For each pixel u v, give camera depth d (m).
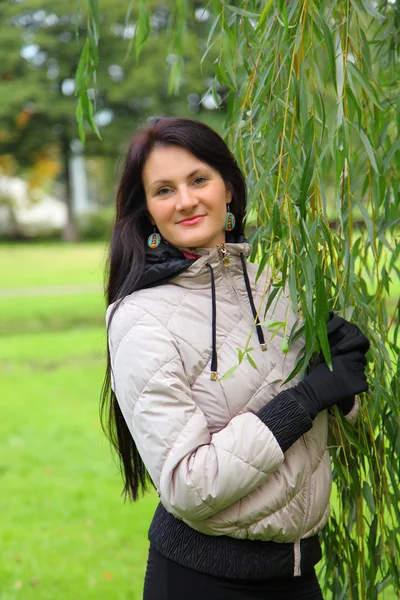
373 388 1.91
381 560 2.15
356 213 2.06
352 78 1.83
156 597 1.70
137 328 1.62
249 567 1.62
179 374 1.59
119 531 4.41
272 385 1.64
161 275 1.65
